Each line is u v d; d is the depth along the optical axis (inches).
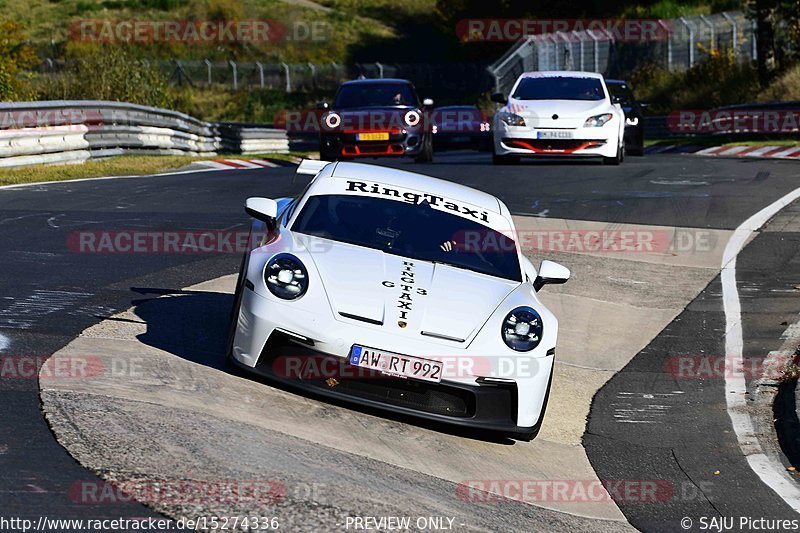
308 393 850.1
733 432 911.0
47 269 1226.0
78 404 736.3
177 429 711.7
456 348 796.0
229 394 811.4
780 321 1270.9
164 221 1646.2
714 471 814.5
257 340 810.8
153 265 1306.6
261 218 939.3
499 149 2568.9
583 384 1034.1
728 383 1051.3
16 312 999.0
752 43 5644.7
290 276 822.5
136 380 812.0
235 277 1277.1
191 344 947.3
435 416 796.6
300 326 794.8
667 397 1003.9
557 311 1291.8
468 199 1022.4
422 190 1013.8
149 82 3757.4
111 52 3791.8
